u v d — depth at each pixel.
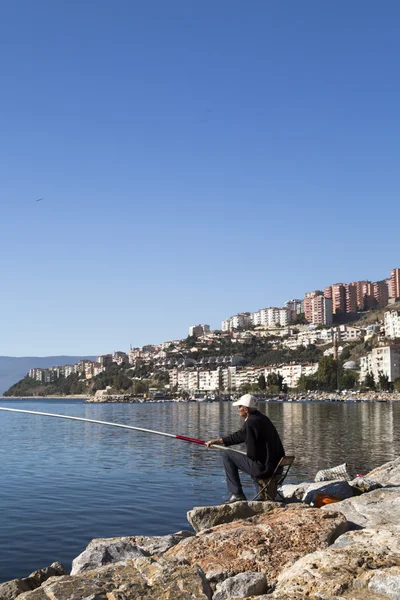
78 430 80.12
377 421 99.19
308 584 7.36
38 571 10.28
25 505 24.25
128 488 28.42
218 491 27.27
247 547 9.11
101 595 7.31
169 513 22.38
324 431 73.88
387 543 8.30
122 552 10.90
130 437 64.25
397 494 12.80
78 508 23.50
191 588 7.49
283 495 15.60
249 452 13.08
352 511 11.16
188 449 47.59
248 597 7.37
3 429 84.50
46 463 40.34
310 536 9.24
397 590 6.82
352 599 6.82
